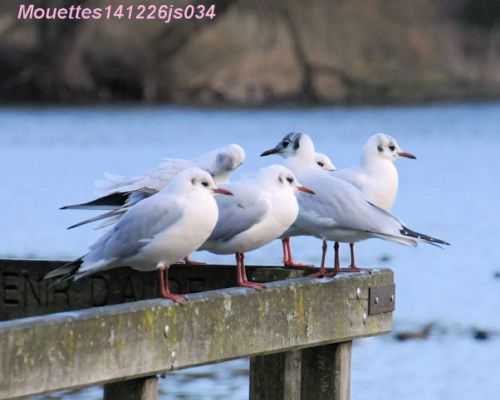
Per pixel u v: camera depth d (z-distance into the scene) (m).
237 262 9.95
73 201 28.80
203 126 47.41
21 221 25.97
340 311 9.30
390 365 15.21
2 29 53.97
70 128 46.38
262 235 9.91
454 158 39.91
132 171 33.88
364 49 59.22
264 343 8.61
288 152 11.50
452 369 15.10
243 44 56.66
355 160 36.38
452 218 27.48
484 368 15.17
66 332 7.15
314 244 22.88
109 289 10.21
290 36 57.44
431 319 17.64
